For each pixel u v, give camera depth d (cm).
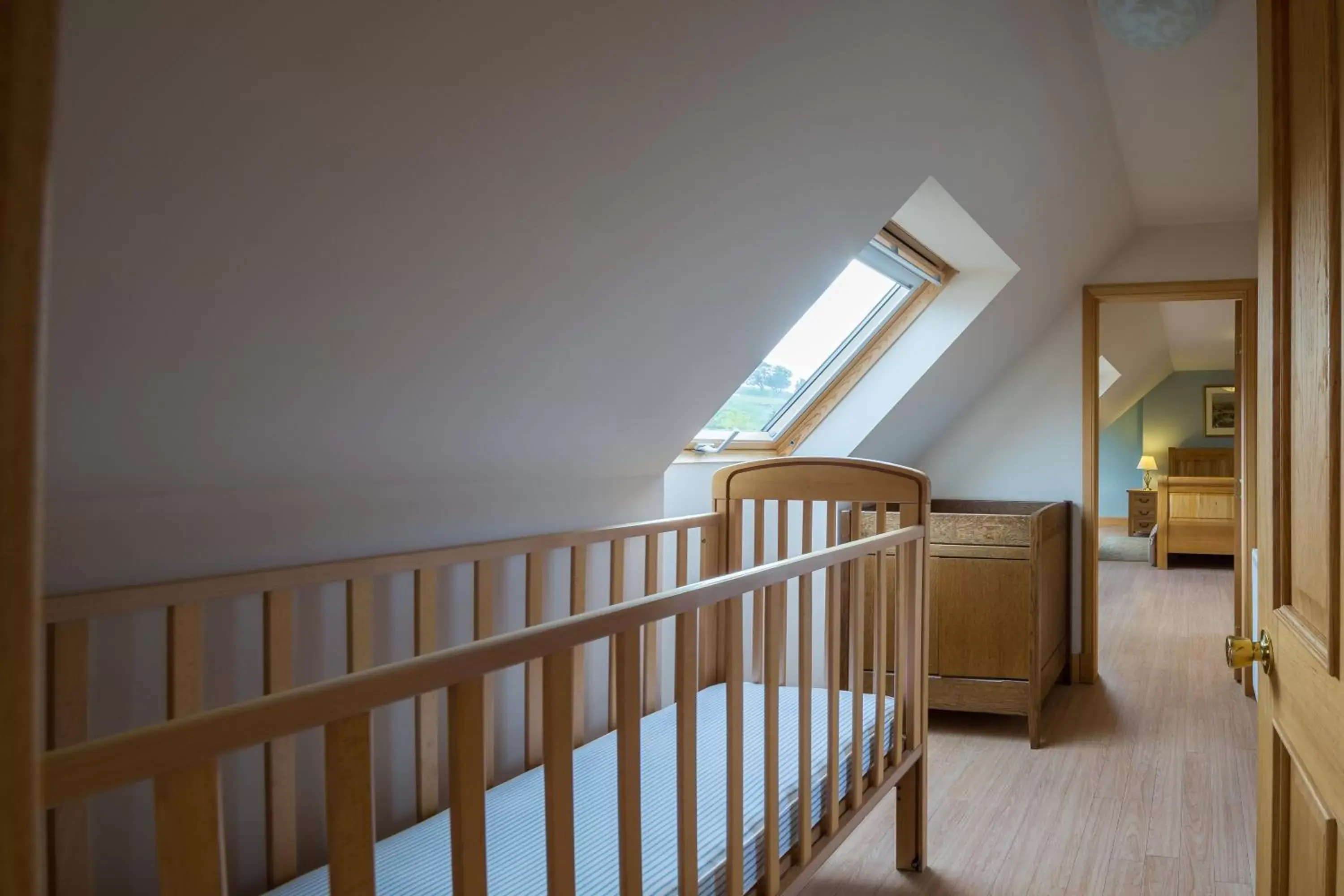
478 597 209
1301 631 113
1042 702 416
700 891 151
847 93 197
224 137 109
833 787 197
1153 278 469
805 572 182
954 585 376
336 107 116
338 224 130
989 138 275
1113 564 869
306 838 177
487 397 192
